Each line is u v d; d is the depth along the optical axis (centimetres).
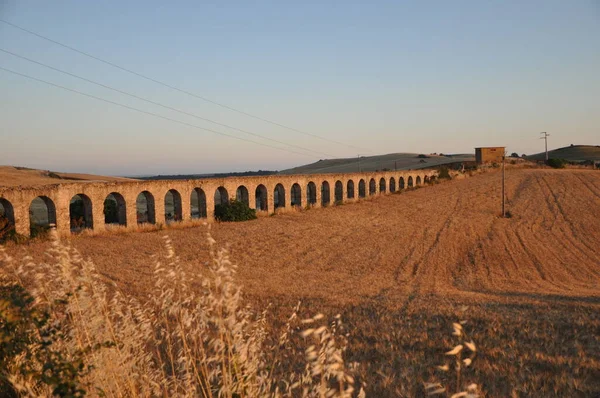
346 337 1309
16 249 3012
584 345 1239
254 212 5234
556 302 1973
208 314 595
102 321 672
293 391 862
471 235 4772
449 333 1372
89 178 10519
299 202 6169
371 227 5072
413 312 1711
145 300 1609
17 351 577
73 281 649
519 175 9825
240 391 550
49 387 604
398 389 927
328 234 4528
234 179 5134
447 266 3478
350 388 449
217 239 3928
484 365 1068
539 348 1210
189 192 4659
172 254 673
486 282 2950
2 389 617
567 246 4412
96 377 588
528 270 3462
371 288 2456
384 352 1186
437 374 1023
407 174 8662
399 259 3612
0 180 8012
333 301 1930
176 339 1013
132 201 4153
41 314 592
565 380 965
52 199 3622
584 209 6431
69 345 607
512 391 908
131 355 683
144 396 659
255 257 3391
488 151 11656
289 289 2262
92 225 3888
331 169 17650
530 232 5066
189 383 634
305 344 1213
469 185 8856
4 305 562
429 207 6700
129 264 2717
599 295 2386
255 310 1680
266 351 1117
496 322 1498
